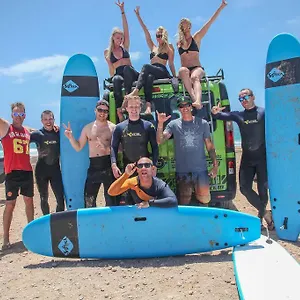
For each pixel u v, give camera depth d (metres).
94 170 5.84
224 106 6.20
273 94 5.88
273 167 5.80
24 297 3.88
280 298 3.44
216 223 4.91
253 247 4.80
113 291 3.91
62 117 6.75
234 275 4.13
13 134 6.05
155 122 6.27
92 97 6.88
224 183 6.14
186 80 6.29
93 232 4.97
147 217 4.92
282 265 4.17
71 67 6.89
